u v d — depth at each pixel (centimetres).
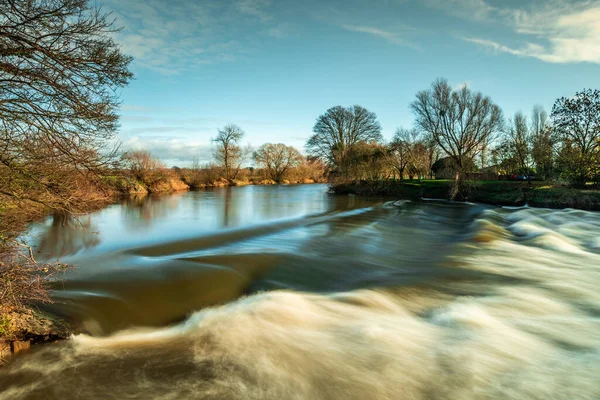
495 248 1425
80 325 641
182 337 638
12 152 668
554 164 3353
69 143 690
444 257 1291
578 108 3133
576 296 873
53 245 1365
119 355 571
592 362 570
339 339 639
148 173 4812
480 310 778
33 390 486
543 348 619
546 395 489
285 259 1160
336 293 894
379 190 4400
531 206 3070
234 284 909
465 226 2078
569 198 2861
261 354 580
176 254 1201
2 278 573
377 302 828
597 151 2975
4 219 732
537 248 1430
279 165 7925
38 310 645
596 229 1878
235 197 4016
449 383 517
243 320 701
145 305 759
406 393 495
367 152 4553
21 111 654
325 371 541
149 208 2800
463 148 4122
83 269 986
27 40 580
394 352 597
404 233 1808
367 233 1739
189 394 479
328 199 3759
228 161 6994
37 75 598
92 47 666
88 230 1719
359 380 521
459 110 3906
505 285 959
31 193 714
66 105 685
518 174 4500
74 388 489
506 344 629
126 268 995
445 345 623
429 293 902
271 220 2080
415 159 4869
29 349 574
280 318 716
